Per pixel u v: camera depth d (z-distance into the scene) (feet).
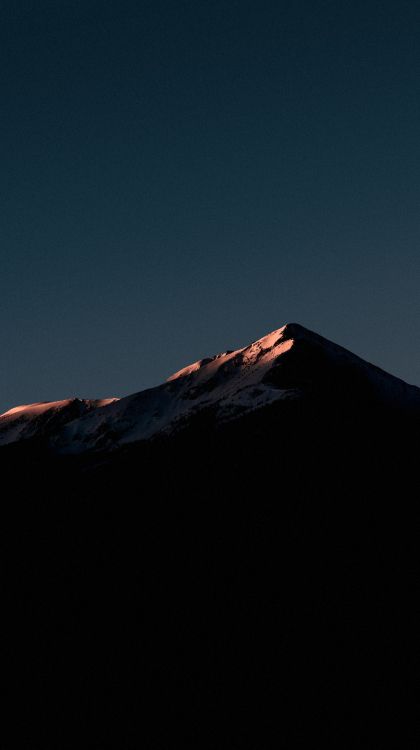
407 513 408.26
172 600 357.41
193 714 264.93
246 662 295.69
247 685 279.28
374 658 288.92
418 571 352.28
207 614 339.98
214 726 257.55
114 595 370.73
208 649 309.83
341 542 388.37
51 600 372.79
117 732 260.21
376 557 370.32
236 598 350.84
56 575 400.26
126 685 289.12
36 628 345.31
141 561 402.93
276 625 322.55
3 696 287.48
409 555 367.45
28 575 402.52
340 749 239.50
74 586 385.29
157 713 268.41
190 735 254.47
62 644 328.08
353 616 321.93
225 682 283.18
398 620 314.35
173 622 336.29
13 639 335.47
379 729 247.29
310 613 328.49
